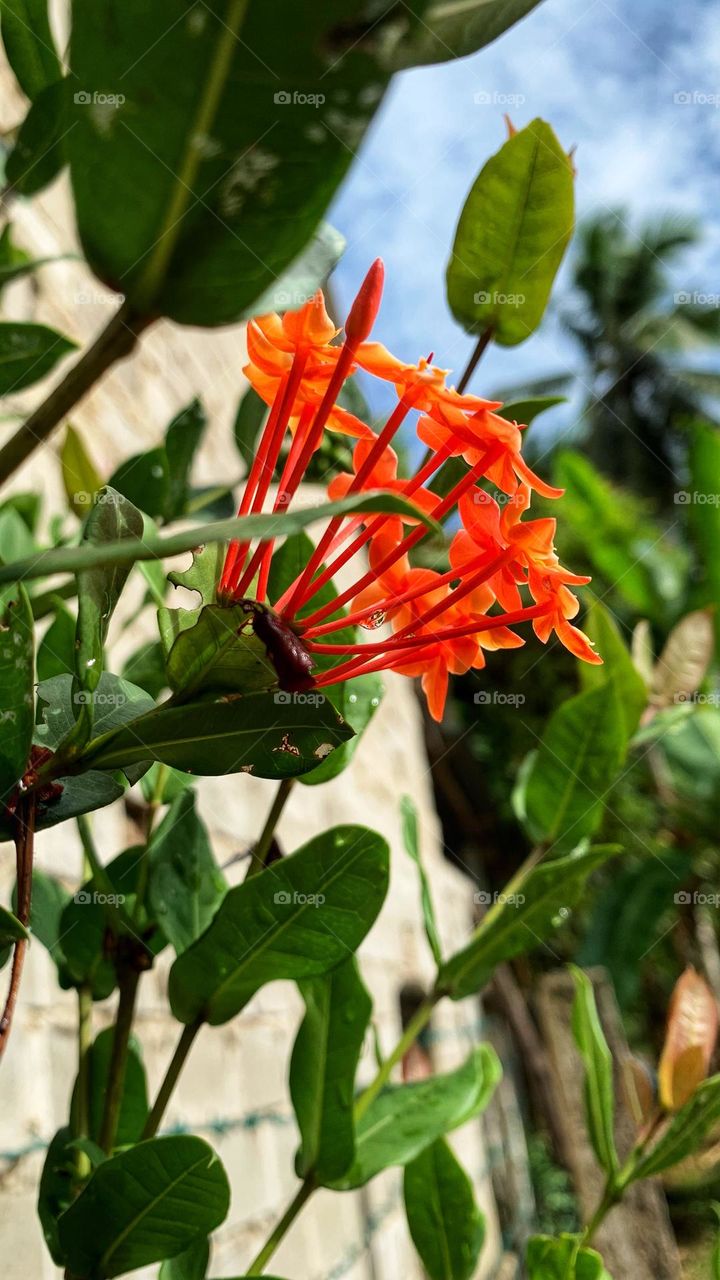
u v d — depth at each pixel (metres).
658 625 1.19
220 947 0.22
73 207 0.13
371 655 0.16
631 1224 0.59
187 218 0.13
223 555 0.16
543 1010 0.70
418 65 0.12
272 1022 0.80
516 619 0.17
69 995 0.52
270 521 0.11
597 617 0.38
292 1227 0.73
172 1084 0.22
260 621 0.15
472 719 2.43
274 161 0.12
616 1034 0.61
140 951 0.23
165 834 0.24
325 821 1.06
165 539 0.11
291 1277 0.71
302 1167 0.26
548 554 0.17
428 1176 0.31
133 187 0.13
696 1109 0.29
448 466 0.20
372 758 1.35
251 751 0.16
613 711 0.35
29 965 0.48
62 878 0.53
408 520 0.18
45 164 0.21
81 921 0.28
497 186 0.21
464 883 1.73
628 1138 0.60
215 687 0.15
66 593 0.28
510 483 0.17
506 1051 1.71
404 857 1.37
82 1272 0.21
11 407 0.58
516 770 2.41
